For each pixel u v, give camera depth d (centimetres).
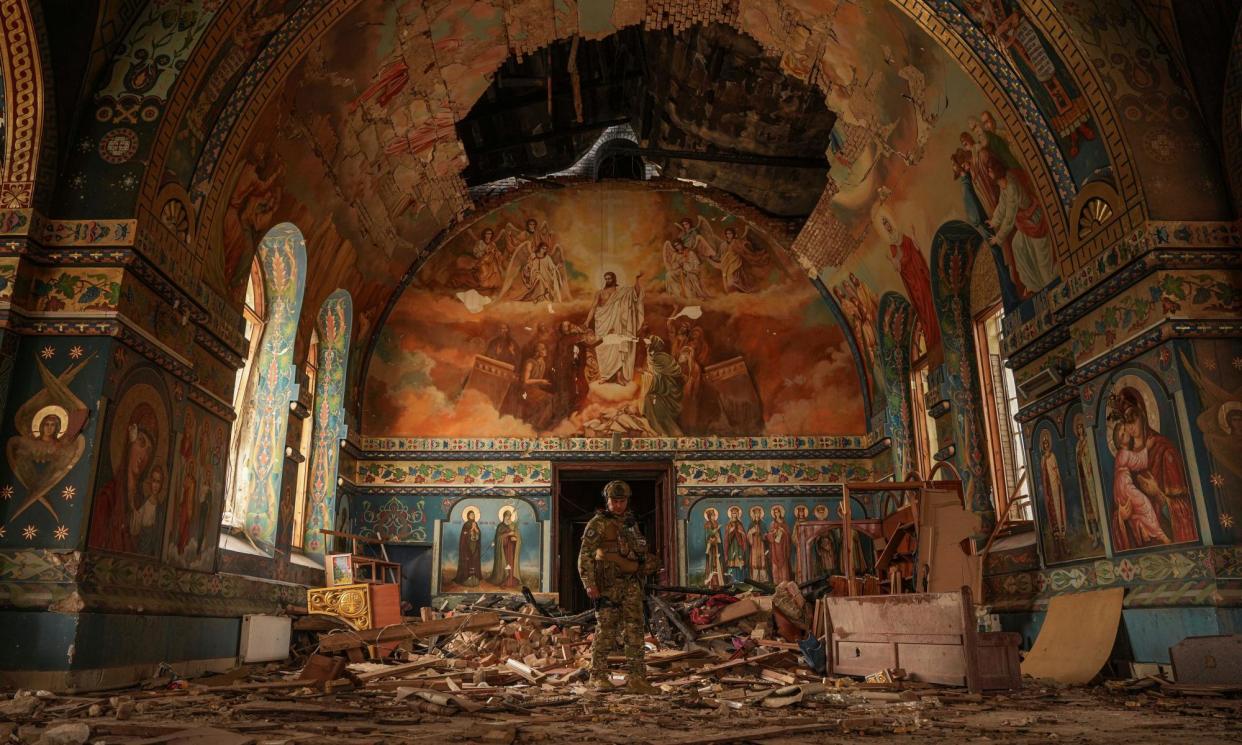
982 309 1446
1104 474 974
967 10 1063
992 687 749
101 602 817
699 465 1972
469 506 1933
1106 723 548
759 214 2039
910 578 1270
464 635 1195
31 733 464
